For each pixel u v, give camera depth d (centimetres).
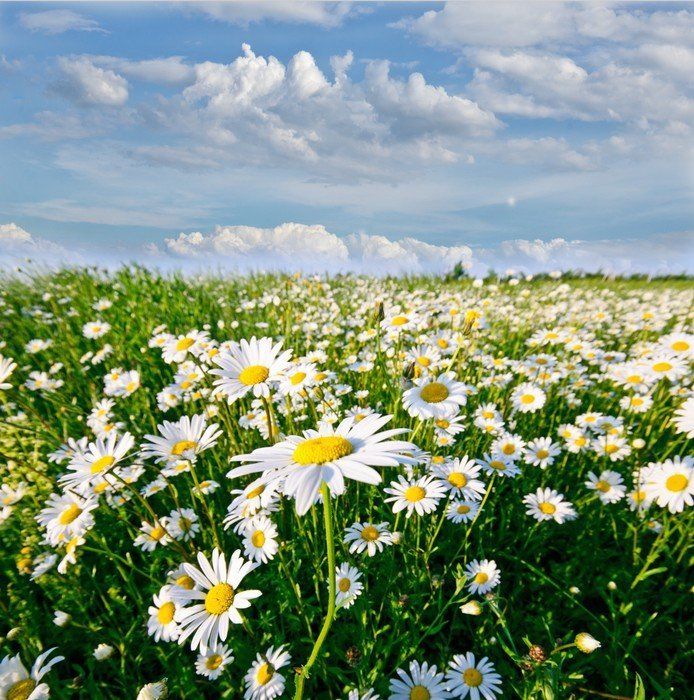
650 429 69
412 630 45
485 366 86
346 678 44
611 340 120
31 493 56
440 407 47
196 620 38
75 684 43
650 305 164
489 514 58
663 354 69
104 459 45
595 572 55
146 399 74
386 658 43
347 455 30
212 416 67
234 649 45
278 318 116
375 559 52
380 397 76
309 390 71
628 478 64
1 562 54
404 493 50
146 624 47
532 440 70
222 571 39
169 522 52
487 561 51
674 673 45
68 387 84
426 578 50
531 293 187
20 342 110
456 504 54
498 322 123
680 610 49
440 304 115
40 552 53
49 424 66
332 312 134
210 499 58
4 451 62
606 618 50
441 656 44
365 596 48
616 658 45
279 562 50
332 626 47
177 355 72
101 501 54
